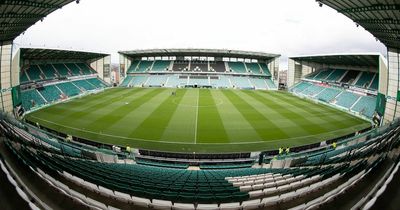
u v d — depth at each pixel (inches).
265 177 394.9
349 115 1315.2
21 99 1235.9
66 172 314.8
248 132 977.5
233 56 2721.5
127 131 954.1
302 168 446.6
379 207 182.9
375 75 1581.0
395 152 377.4
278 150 761.0
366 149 437.7
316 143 829.2
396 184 206.4
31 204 183.3
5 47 1050.1
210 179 416.8
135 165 573.0
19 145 429.7
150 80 2522.1
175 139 887.7
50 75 1798.7
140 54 2711.6
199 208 250.5
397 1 533.6
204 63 2785.4
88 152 550.0
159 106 1412.4
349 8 689.0
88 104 1450.5
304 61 2373.3
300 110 1395.2
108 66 2456.9
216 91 2121.1
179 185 351.6
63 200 238.8
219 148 820.6
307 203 244.4
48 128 936.9
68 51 1784.0
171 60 2824.8
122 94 1851.6
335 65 2089.1
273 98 1806.1
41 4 684.1
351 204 232.5
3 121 566.6
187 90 2135.8
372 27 796.6
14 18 733.3
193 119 1143.6
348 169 352.5
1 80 1045.2
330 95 1729.8
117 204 255.8
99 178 332.2
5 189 214.2
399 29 705.0
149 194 289.1
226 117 1192.8
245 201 263.3
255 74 2652.6
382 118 1096.8
